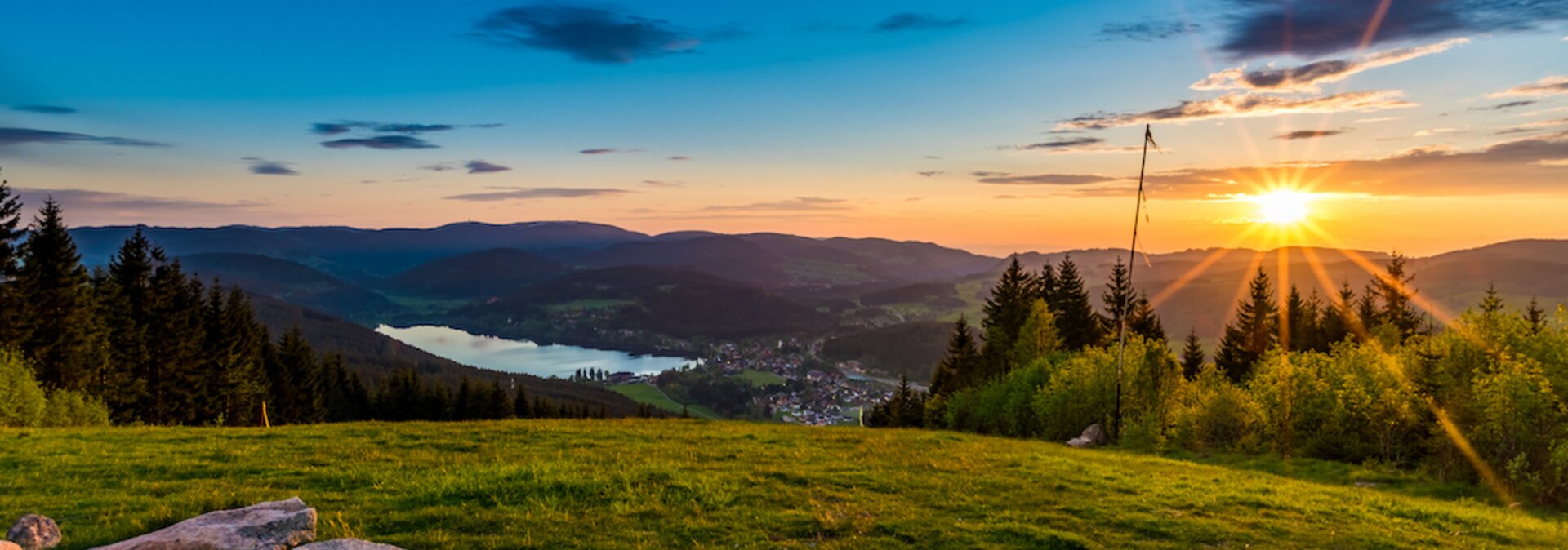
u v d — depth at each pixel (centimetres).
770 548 1334
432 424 3222
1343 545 1548
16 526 1140
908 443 3017
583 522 1410
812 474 2014
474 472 1809
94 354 6156
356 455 2230
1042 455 2767
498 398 11256
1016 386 5331
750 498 1697
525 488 1627
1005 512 1669
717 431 3231
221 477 1797
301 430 2880
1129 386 4266
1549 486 2402
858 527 1480
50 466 1853
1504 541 1722
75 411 4669
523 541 1271
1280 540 1563
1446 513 1928
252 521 1035
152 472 1834
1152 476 2350
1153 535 1574
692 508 1555
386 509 1470
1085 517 1688
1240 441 3528
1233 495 1981
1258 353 9362
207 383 7506
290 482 1739
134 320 6838
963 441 3331
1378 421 3191
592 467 2009
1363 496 2170
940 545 1403
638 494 1630
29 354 5747
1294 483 2438
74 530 1262
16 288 5700
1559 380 2722
